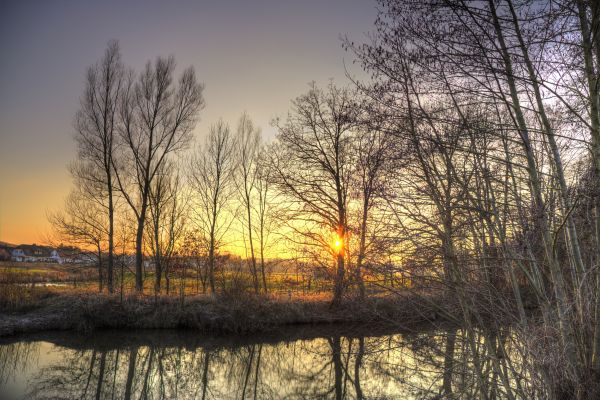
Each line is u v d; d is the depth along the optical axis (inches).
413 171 273.6
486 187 278.2
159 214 1167.6
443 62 258.8
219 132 1300.4
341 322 794.8
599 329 255.4
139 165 1155.9
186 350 778.8
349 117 286.7
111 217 1080.8
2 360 659.4
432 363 314.5
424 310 310.8
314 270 890.7
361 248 300.4
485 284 293.0
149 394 560.1
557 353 257.8
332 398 534.6
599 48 252.2
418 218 271.4
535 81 249.1
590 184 246.7
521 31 255.0
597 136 249.4
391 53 262.2
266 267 1120.8
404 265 278.5
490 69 257.8
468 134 266.4
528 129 254.5
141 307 913.5
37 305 907.4
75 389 560.4
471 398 299.0
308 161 1019.9
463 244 283.9
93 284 1237.7
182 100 1172.5
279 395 558.6
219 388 590.9
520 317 275.1
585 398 247.0
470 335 268.2
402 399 417.4
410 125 268.4
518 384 267.6
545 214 265.7
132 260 1189.1
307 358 734.5
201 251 1102.4
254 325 896.3
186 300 949.2
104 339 812.6
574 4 246.1
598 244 253.1
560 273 263.3
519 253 275.7
